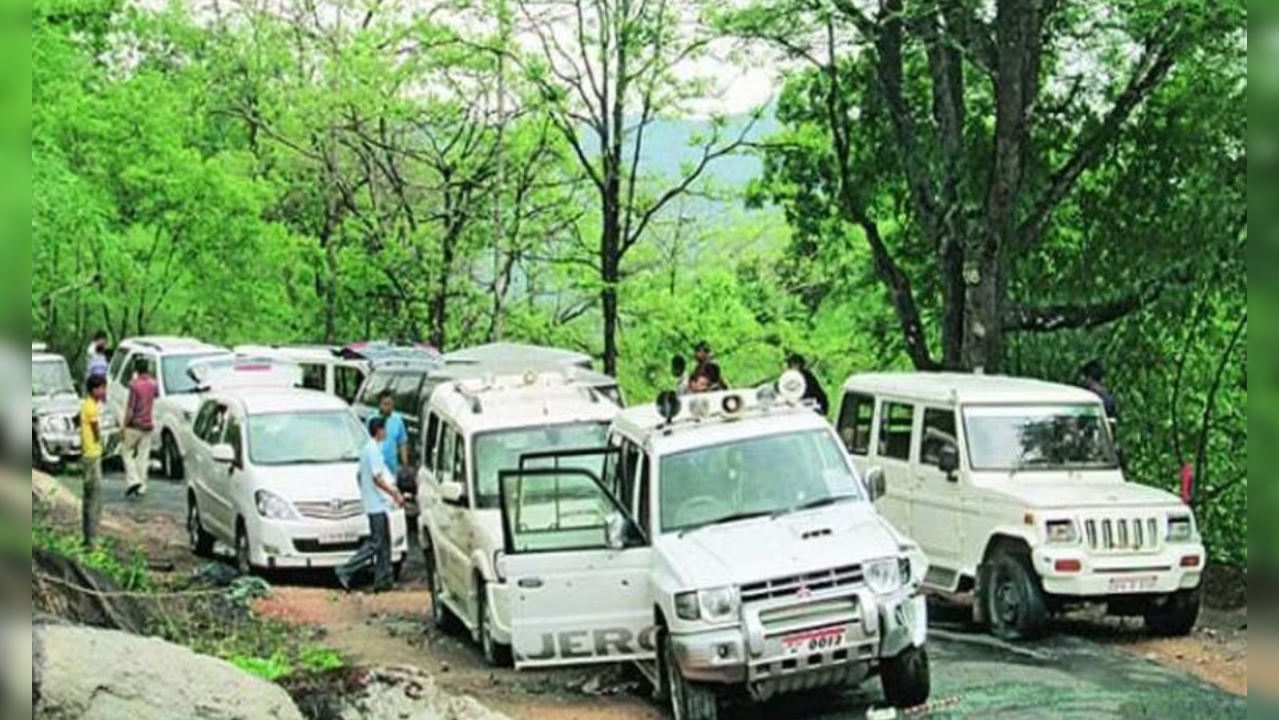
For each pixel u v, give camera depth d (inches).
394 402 1028.5
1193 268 971.9
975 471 650.8
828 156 1258.0
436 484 698.2
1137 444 1034.1
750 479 523.5
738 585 471.5
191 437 944.3
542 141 1643.7
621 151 1476.4
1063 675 547.2
